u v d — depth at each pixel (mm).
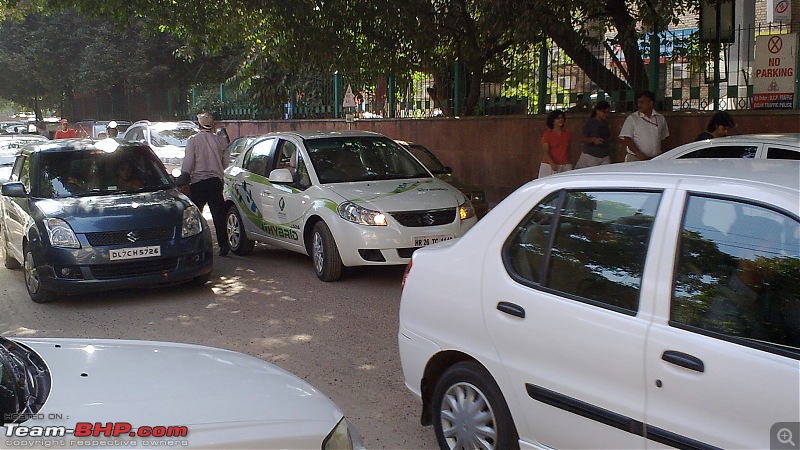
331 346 6770
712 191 3262
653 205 3443
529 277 3846
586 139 11703
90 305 8398
